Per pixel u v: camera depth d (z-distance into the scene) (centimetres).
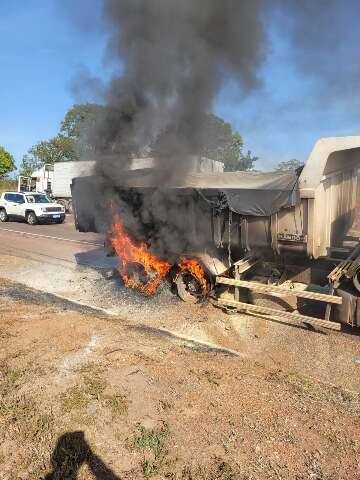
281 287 590
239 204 578
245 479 300
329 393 425
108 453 333
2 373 457
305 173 539
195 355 512
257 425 363
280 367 488
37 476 313
